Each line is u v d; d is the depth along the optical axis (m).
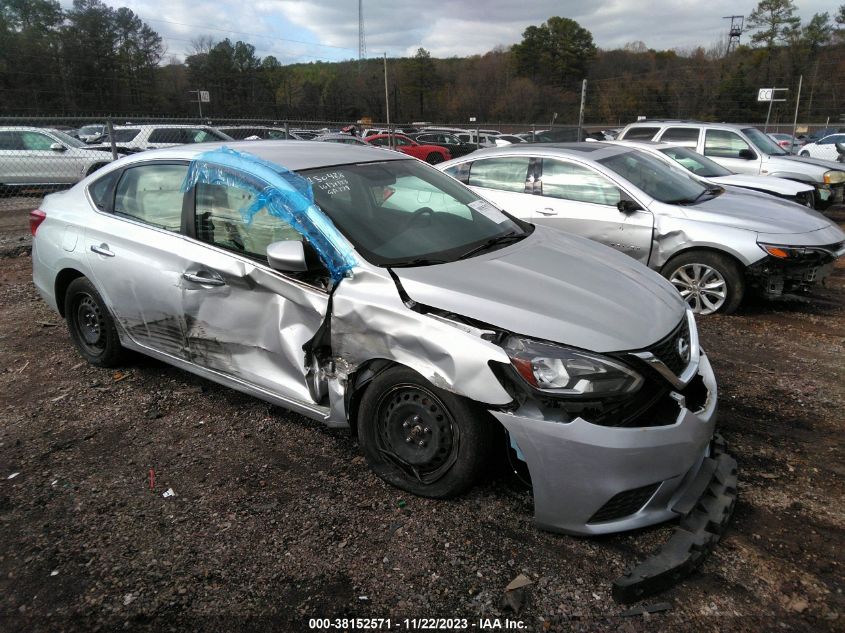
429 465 2.88
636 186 6.08
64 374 4.50
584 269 3.24
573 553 2.63
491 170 6.92
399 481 3.02
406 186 3.73
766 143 11.57
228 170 3.50
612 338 2.60
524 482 2.80
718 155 11.27
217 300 3.46
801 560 2.58
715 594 2.40
